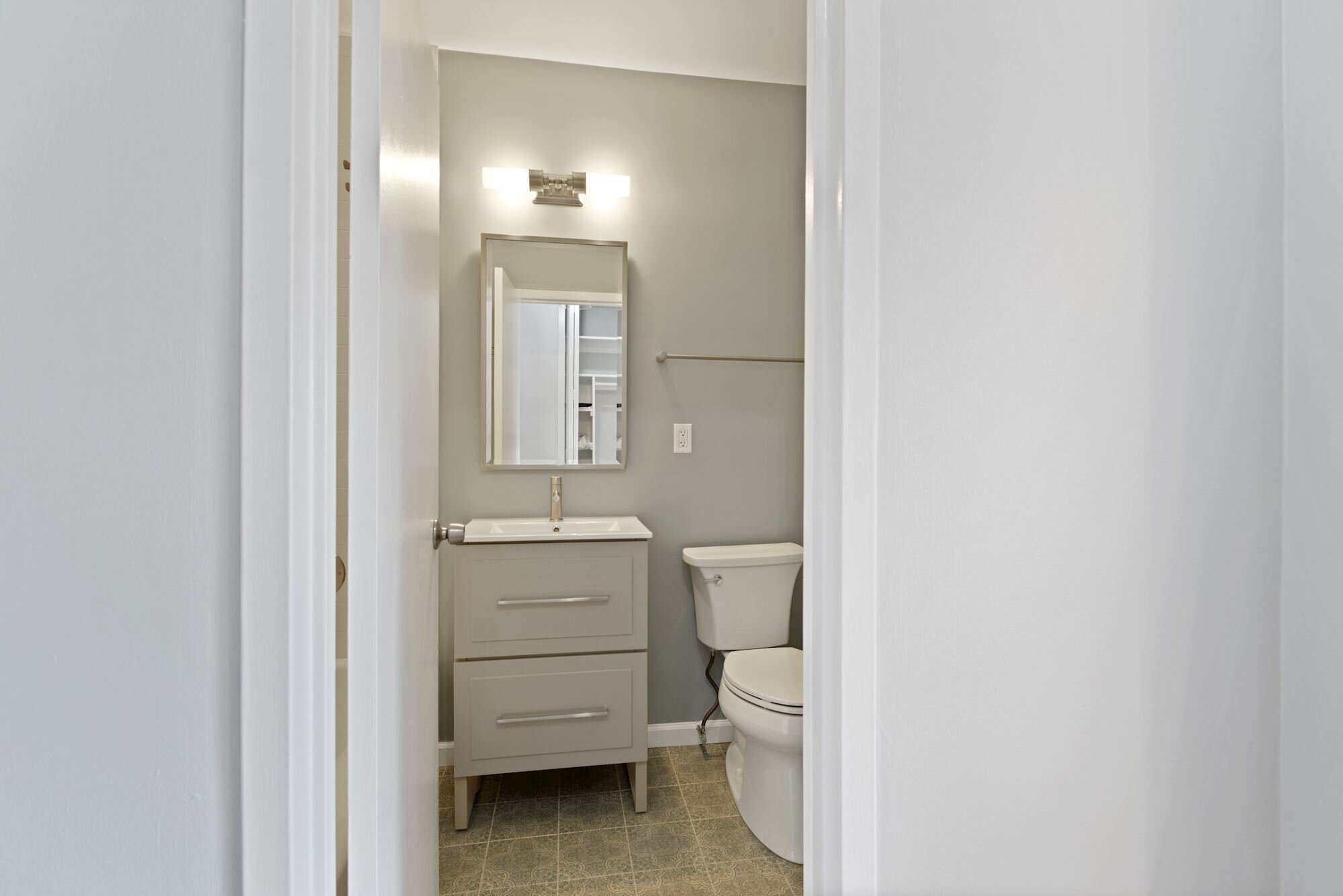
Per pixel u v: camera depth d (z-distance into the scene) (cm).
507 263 224
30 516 58
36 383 58
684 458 236
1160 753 87
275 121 60
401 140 86
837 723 75
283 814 60
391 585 80
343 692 97
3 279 57
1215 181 88
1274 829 91
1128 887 86
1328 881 85
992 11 79
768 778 177
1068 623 83
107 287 58
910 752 77
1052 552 82
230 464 60
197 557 60
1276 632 90
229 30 60
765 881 163
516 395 225
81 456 58
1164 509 86
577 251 228
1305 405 88
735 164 239
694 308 237
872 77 74
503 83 224
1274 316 90
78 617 58
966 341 78
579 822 189
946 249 77
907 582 77
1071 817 83
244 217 59
